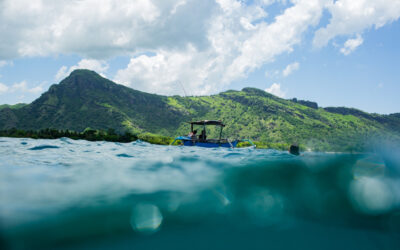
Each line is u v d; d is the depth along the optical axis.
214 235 2.50
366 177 3.38
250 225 2.68
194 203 2.88
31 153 7.22
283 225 2.71
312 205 2.81
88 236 2.30
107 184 3.46
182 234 2.50
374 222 2.60
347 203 2.80
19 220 2.29
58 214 2.43
